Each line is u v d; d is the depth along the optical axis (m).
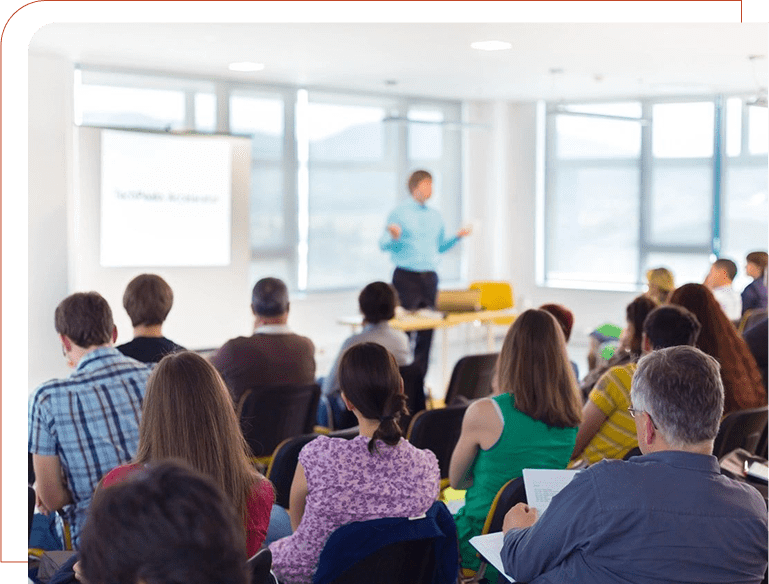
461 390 5.50
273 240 9.98
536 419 2.84
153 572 0.93
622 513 1.85
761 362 4.62
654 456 1.92
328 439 2.52
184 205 8.02
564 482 2.43
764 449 3.73
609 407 3.24
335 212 10.53
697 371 1.90
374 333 5.03
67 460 2.81
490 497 2.86
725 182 10.82
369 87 10.20
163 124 8.91
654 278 5.98
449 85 10.00
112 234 7.62
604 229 11.64
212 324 8.24
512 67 8.59
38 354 7.39
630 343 3.89
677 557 1.84
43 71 7.40
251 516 2.07
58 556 2.44
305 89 10.11
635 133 11.31
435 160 11.45
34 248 7.35
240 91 9.52
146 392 2.02
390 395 2.51
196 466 1.95
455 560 2.51
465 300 8.31
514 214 12.01
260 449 4.35
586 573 1.89
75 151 7.48
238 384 4.38
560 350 2.87
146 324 3.69
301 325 10.21
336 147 10.46
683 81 9.51
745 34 6.79
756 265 7.17
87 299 2.93
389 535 2.36
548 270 12.06
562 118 11.77
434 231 9.25
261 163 9.79
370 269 10.95
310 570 2.48
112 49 7.40
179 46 7.33
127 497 0.96
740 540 1.87
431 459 2.55
